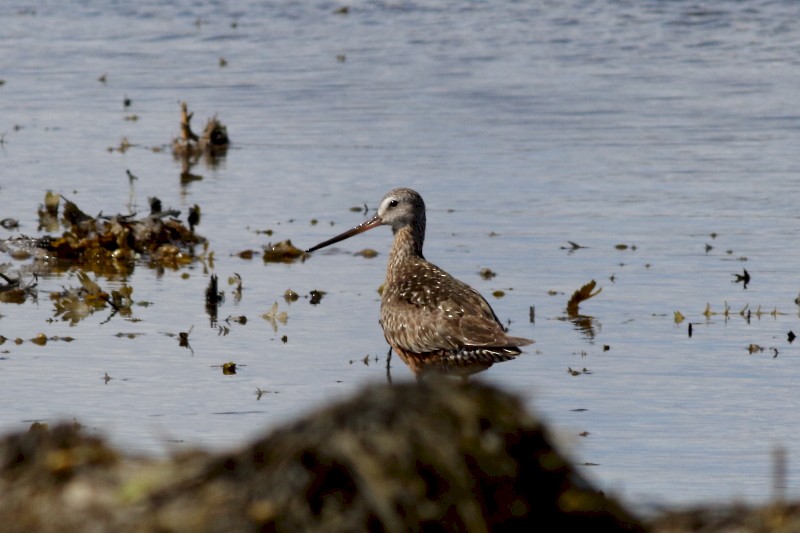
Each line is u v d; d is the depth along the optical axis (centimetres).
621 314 1386
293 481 555
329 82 2633
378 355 1284
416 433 564
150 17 3381
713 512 633
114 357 1254
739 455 1001
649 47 2994
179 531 557
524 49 2980
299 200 1866
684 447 1018
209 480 572
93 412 1096
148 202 1852
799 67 2769
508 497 571
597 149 2109
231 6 3509
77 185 1942
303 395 1150
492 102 2448
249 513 553
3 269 1586
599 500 591
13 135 2225
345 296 1481
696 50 2962
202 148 2138
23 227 1747
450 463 561
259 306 1438
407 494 554
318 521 550
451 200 1833
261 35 3167
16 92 2542
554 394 1149
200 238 1702
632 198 1839
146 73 2738
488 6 3488
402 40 3089
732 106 2412
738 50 2956
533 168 1997
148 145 2181
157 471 586
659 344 1286
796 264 1559
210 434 1041
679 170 1983
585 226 1712
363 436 560
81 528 569
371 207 1823
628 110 2381
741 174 1956
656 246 1628
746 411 1101
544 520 580
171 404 1119
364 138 2192
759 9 3372
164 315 1403
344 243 1706
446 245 1636
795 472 963
